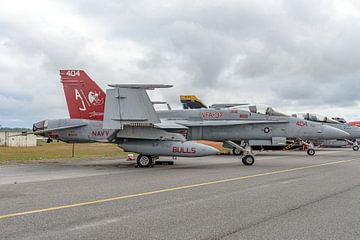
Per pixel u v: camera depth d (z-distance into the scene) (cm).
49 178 1162
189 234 500
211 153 1547
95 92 1803
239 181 1060
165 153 1559
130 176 1212
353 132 2897
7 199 766
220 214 620
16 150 3328
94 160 2053
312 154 2652
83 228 532
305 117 2905
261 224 554
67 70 1817
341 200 751
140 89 1518
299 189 902
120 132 1584
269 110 1814
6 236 490
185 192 855
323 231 516
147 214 621
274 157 2355
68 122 1719
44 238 482
